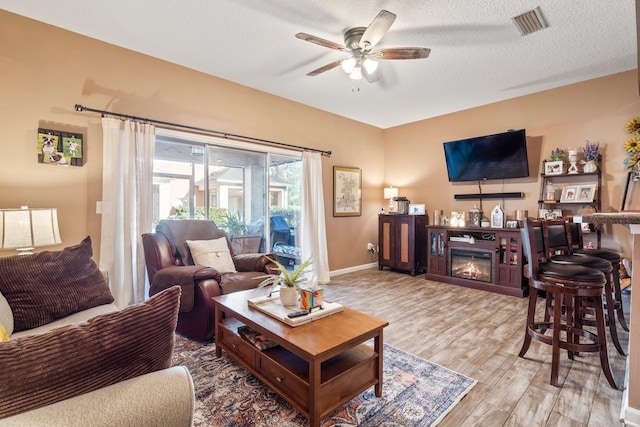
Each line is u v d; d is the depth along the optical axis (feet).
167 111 11.32
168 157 11.76
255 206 14.21
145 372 2.71
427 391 6.32
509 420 5.48
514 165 14.34
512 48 10.32
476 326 9.78
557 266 6.74
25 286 5.75
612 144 12.39
